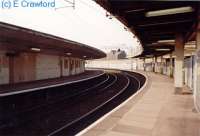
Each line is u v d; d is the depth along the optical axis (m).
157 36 26.53
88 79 40.88
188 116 13.59
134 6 14.41
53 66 39.38
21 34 20.14
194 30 18.86
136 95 21.86
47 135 13.79
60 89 28.72
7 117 16.97
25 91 21.33
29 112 19.05
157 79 42.81
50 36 24.95
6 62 26.48
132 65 95.50
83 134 10.27
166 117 13.32
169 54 51.69
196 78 15.64
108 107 23.22
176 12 15.61
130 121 12.38
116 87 41.12
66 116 19.11
